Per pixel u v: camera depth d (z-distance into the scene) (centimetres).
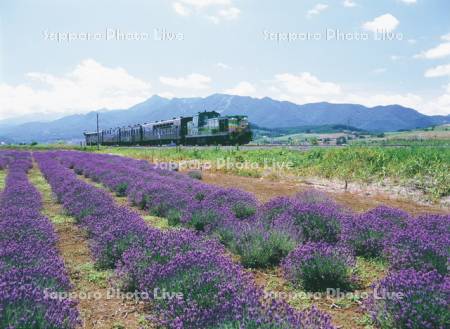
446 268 598
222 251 755
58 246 864
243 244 735
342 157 2114
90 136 10794
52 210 1288
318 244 662
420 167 1719
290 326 378
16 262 593
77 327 494
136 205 1356
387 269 672
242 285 498
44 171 2427
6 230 780
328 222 838
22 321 390
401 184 1586
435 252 623
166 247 650
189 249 655
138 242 707
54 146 9006
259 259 711
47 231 842
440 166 1638
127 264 637
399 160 1906
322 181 1822
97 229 835
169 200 1141
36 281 511
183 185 1470
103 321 514
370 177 1766
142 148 5741
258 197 1414
